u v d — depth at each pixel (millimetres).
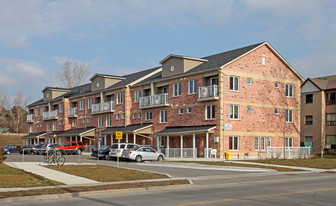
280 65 41281
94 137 54375
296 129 42219
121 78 53719
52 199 13758
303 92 54719
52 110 67312
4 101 99188
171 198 13797
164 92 44031
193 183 18750
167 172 24141
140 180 19188
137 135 46750
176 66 41406
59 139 62312
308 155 38344
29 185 16609
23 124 101938
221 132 35625
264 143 39156
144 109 45594
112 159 37250
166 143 42031
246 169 26844
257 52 39250
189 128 38062
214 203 12555
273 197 13969
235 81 37344
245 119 37688
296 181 20203
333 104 51344
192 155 36156
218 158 35406
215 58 40844
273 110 40188
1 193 14219
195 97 38625
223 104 36031
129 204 12445
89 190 15312
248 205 12164
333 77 55594
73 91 65875
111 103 50438
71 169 23250
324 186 17594
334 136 50844
